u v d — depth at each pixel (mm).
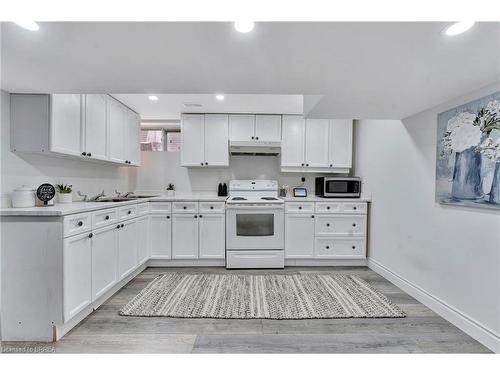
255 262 3377
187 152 3719
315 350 1740
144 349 1748
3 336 1814
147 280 2926
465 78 1663
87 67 1585
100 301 2330
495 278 1713
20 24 1133
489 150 1729
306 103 2506
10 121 2080
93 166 3152
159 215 3385
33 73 1682
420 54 1375
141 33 1213
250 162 4102
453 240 2051
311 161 3803
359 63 1494
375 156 3295
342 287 2734
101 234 2258
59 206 2146
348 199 3473
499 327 1697
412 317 2156
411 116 2572
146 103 3240
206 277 3018
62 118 2221
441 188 2141
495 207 1688
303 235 3477
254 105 3357
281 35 1220
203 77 1717
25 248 1801
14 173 2123
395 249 2840
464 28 1126
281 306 2312
